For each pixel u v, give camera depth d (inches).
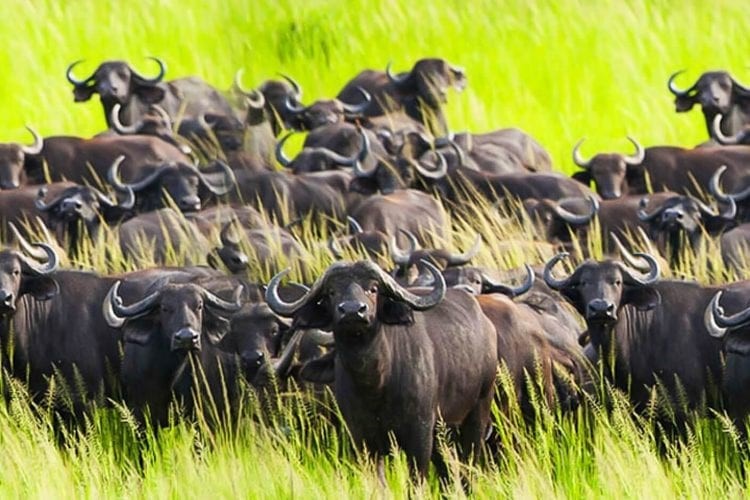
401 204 3358.8
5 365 2475.4
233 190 3474.4
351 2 5565.9
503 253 2918.3
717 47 5374.0
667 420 2421.3
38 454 2192.4
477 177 3595.0
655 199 3371.1
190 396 2390.5
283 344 2432.3
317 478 2166.6
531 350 2329.0
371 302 2025.1
